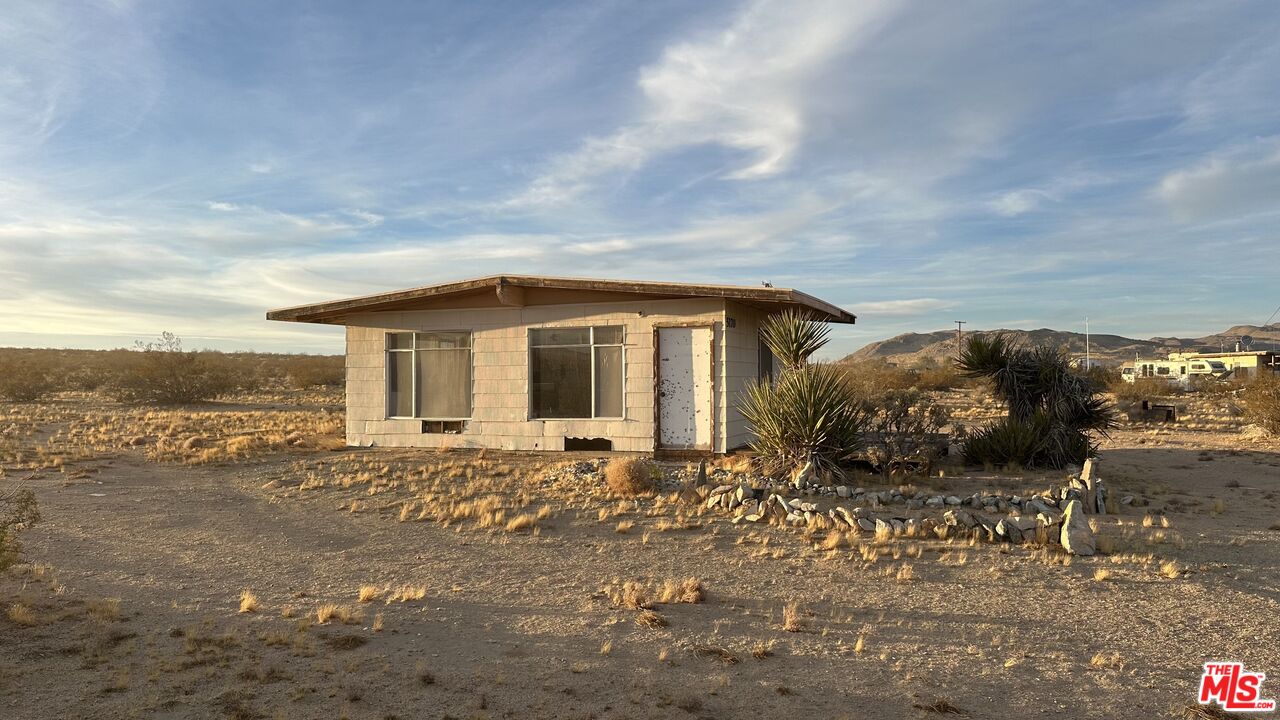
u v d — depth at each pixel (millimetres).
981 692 5000
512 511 10961
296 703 4676
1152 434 23641
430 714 4570
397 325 17531
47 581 7398
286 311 17578
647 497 11680
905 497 11047
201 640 5766
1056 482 12422
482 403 16875
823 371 13086
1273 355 62875
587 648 5754
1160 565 8047
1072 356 16312
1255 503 11609
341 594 7195
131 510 11352
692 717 4594
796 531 9672
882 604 6840
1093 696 4945
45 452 17344
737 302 15969
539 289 16438
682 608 6746
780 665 5438
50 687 4801
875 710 4727
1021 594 7117
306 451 17344
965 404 37844
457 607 6777
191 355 38312
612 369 16031
